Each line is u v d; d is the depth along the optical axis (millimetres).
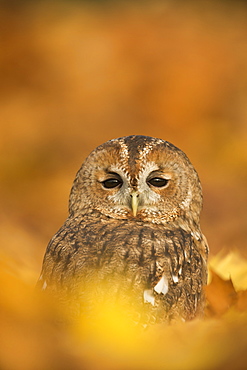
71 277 6332
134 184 8164
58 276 6414
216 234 14727
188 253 7461
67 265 6504
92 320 5160
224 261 6879
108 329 4438
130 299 6176
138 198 8172
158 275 6633
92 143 21938
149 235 7266
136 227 7652
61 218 16625
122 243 6871
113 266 6473
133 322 6023
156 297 6426
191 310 6859
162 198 8359
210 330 3715
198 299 7117
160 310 6391
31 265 6902
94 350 3799
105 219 8219
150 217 8266
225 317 4094
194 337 3736
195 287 7145
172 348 3744
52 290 6289
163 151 8391
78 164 20797
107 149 8391
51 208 16984
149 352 3826
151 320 6188
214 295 4910
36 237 10891
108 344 3955
